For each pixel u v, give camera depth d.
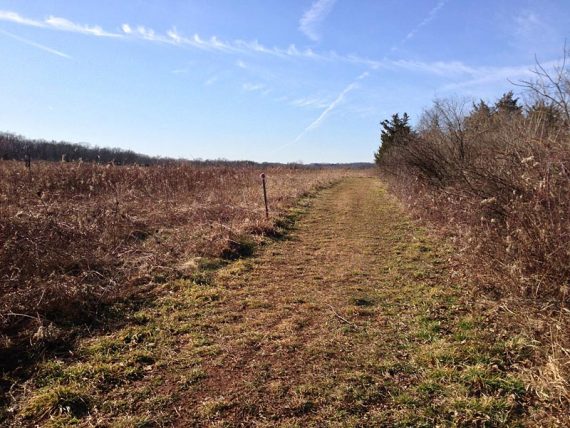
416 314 5.25
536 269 4.67
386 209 14.86
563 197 4.78
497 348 4.18
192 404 3.50
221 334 4.78
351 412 3.36
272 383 3.77
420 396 3.52
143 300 5.75
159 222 10.12
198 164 22.39
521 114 8.80
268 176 24.67
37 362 4.10
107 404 3.48
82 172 14.09
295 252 8.65
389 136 33.00
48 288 5.35
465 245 6.39
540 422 3.12
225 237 8.70
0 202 9.44
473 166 7.16
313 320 5.16
